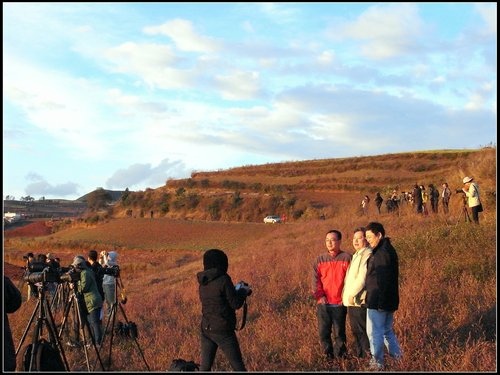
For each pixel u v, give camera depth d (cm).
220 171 11006
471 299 986
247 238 5856
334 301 782
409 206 3180
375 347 696
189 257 4706
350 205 6694
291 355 809
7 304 577
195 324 1137
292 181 9525
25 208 15188
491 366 665
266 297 1255
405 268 1279
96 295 970
